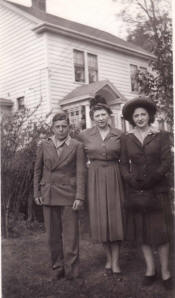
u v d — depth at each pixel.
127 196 2.41
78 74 7.27
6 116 4.16
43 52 6.96
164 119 3.01
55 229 2.60
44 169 2.61
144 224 2.33
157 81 3.12
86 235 3.61
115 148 2.51
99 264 2.85
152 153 2.33
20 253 3.21
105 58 7.07
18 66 7.53
